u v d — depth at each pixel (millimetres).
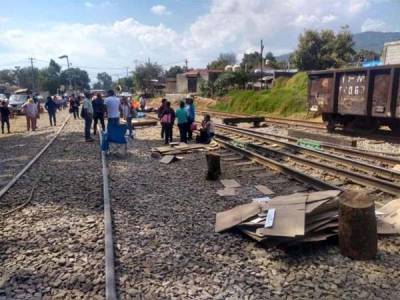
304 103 29281
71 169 10938
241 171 10305
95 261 5082
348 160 10789
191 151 13641
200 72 89312
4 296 4301
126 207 7324
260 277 4641
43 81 122000
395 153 12570
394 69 14852
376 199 7715
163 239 5773
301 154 13133
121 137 13016
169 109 15680
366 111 16219
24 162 12289
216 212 7000
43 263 5070
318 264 4930
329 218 5492
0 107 22484
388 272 4711
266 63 96062
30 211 7188
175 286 4453
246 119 23047
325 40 73562
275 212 5590
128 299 4215
